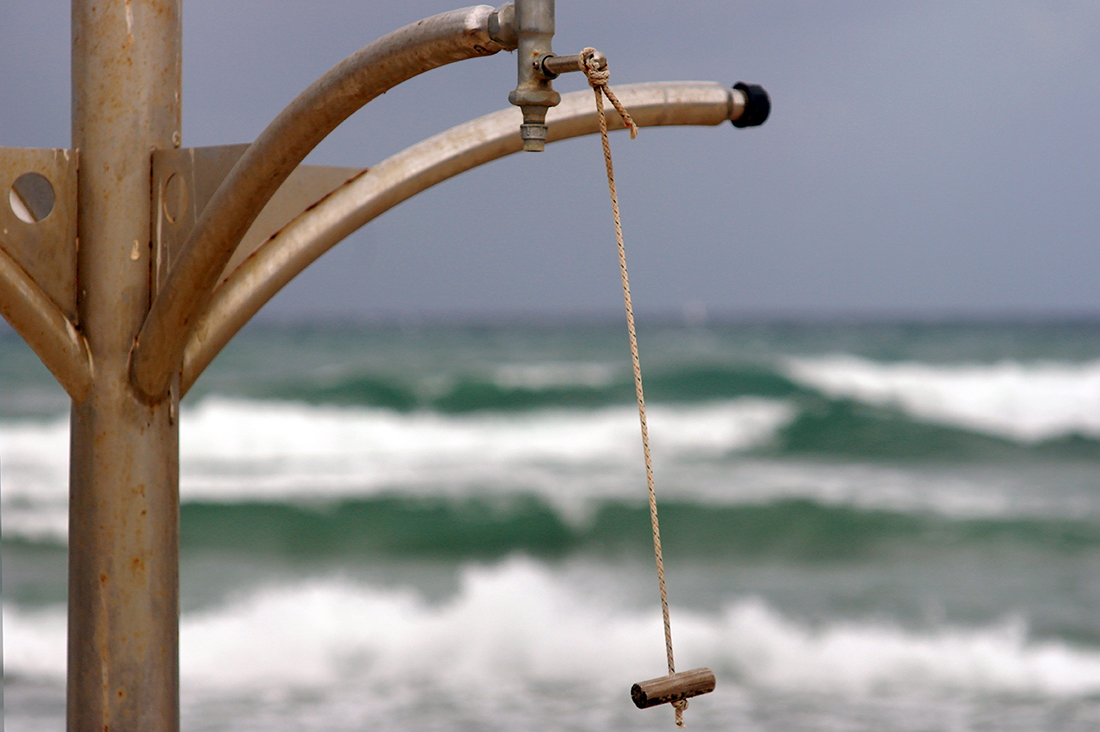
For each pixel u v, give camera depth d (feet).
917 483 72.02
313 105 7.20
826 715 30.86
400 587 46.06
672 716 30.86
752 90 10.36
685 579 48.11
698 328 382.01
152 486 8.65
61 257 8.49
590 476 72.49
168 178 8.54
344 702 31.78
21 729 27.89
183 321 8.20
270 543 55.42
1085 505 63.10
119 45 8.54
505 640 37.19
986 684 33.35
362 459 80.59
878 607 42.42
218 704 31.40
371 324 494.59
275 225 9.07
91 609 8.61
